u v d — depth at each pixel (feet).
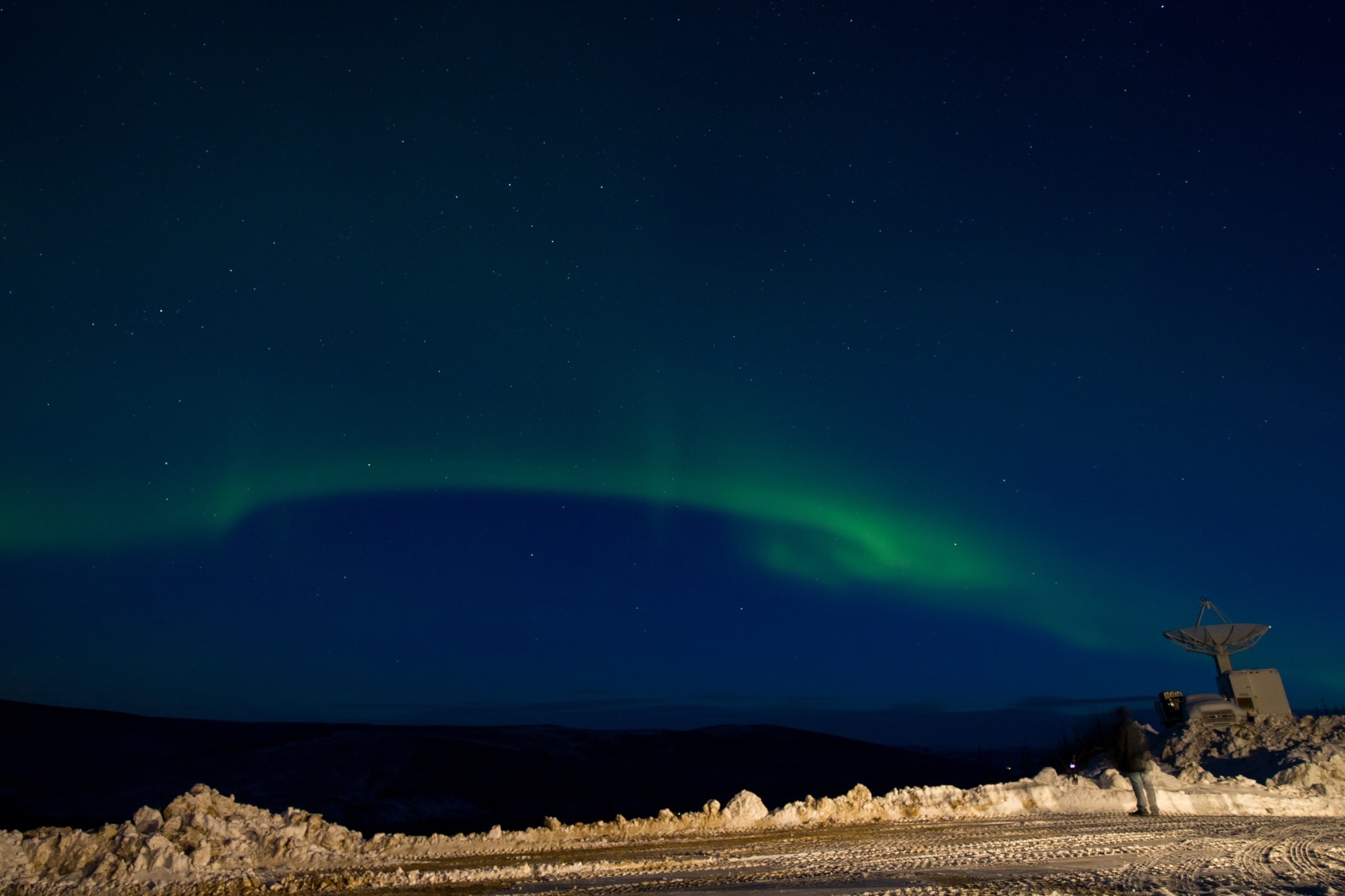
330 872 54.08
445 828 193.47
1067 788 88.17
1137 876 44.32
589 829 71.87
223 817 64.03
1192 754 127.03
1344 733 118.62
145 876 52.42
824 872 48.49
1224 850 54.65
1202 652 149.79
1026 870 46.96
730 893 42.11
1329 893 38.32
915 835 66.08
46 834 56.08
